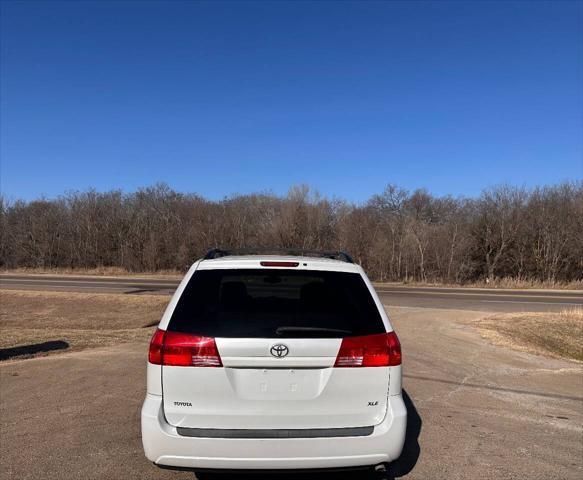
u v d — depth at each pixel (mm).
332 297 3682
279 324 3459
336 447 3344
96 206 50188
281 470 3332
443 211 46156
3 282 33312
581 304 20281
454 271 35094
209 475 4148
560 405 6457
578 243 33906
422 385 7324
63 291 26172
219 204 46594
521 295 24609
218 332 3422
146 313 20188
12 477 4043
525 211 36031
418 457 4586
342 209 40812
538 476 4191
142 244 47156
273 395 3379
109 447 4699
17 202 52844
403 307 18062
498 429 5406
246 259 3879
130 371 7852
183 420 3381
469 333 12391
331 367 3420
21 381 7195
